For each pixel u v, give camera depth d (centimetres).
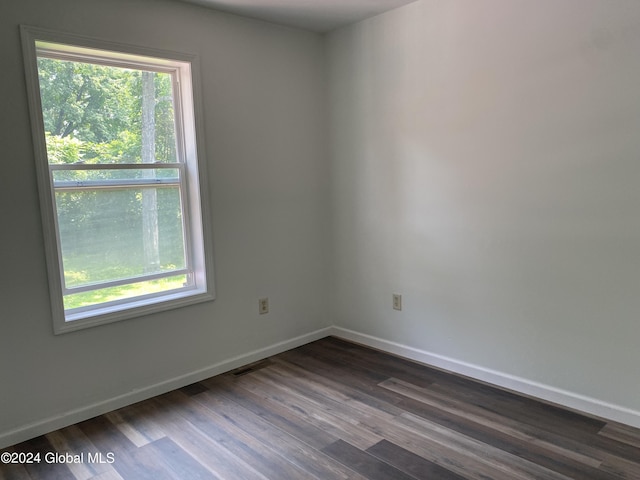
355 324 366
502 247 269
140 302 278
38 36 226
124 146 274
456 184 286
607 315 233
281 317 349
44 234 235
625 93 217
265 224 333
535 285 258
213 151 299
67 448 227
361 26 325
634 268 222
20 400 234
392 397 270
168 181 292
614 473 195
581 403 246
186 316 295
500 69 258
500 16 255
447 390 277
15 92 222
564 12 231
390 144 320
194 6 282
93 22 243
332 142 361
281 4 286
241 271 321
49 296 239
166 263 296
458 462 205
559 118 239
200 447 224
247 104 314
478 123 271
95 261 265
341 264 369
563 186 241
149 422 250
